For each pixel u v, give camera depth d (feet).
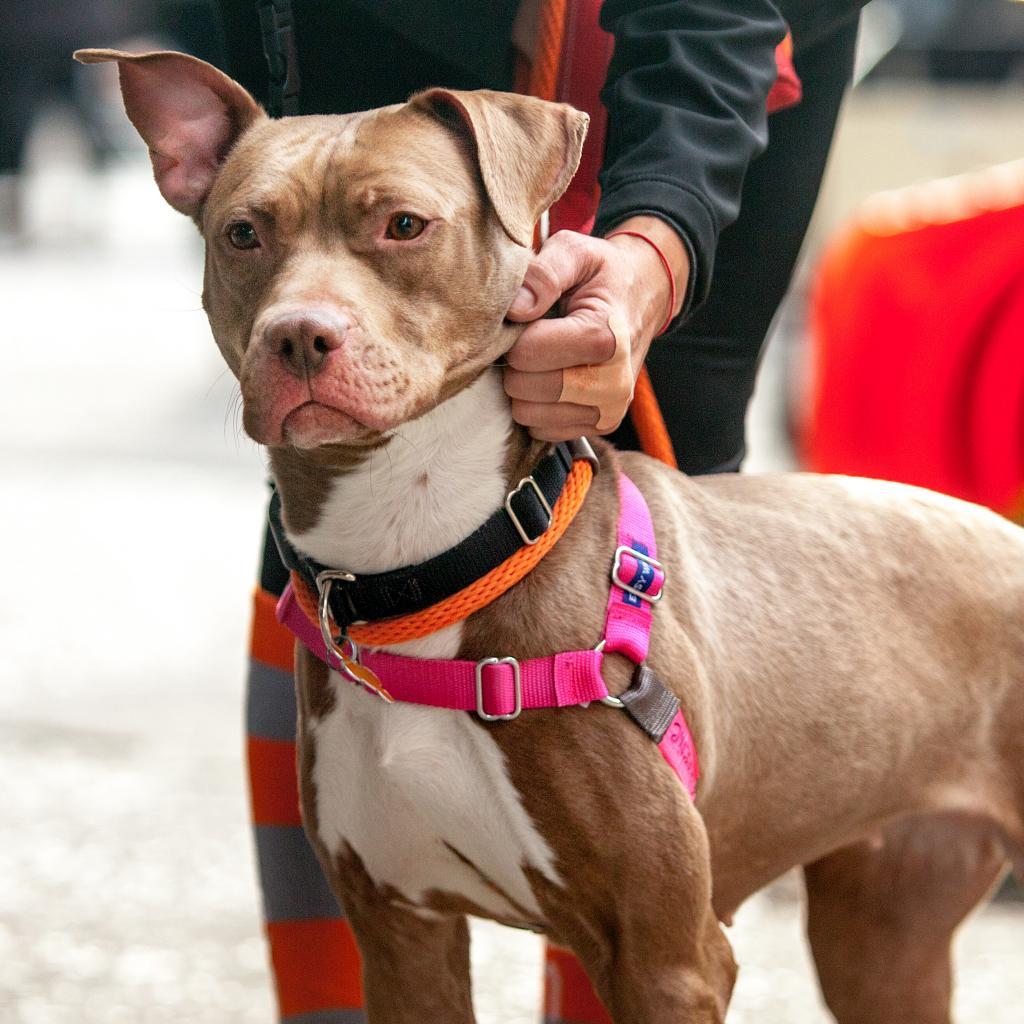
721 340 15.75
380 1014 13.60
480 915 13.44
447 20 14.16
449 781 12.35
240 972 19.48
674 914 12.23
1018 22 38.86
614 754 12.12
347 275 11.41
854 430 27.20
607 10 14.01
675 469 14.29
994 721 14.71
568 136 12.17
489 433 12.19
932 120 37.86
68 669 30.17
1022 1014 19.17
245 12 15.03
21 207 97.40
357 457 12.07
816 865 16.25
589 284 12.12
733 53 13.46
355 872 13.16
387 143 11.74
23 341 67.77
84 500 43.16
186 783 25.29
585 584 12.39
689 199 12.73
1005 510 24.53
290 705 15.06
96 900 21.33
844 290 27.30
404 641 12.26
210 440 50.19
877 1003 16.25
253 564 37.45
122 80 12.67
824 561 14.07
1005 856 15.72
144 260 90.79
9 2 95.71
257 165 11.90
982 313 26.30
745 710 13.41
